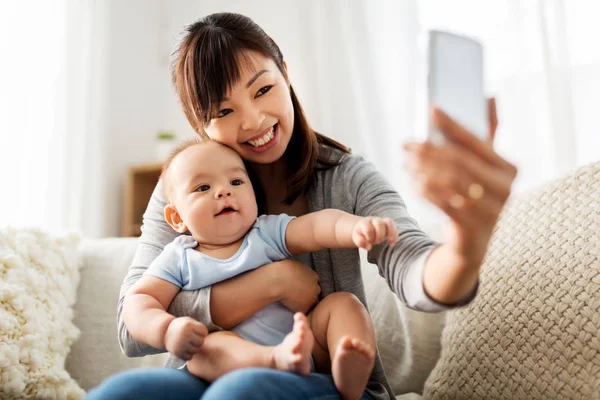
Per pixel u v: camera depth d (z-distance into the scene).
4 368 1.18
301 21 2.62
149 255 1.10
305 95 2.59
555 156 1.99
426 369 1.29
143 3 3.02
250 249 0.94
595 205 1.00
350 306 0.88
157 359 1.45
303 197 1.13
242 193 0.99
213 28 1.02
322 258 1.06
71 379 1.30
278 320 0.90
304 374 0.75
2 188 2.29
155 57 3.06
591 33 2.00
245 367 0.78
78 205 2.48
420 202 2.13
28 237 1.43
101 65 2.60
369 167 1.09
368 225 0.77
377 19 2.44
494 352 1.00
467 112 0.62
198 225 0.96
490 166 0.62
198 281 0.92
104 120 2.62
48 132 2.42
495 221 0.64
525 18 2.10
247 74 0.99
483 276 1.08
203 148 1.02
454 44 0.63
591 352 0.89
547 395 0.92
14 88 2.34
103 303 1.49
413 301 0.78
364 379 0.76
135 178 2.67
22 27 2.37
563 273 0.96
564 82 2.00
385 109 2.40
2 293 1.26
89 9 2.57
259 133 1.00
